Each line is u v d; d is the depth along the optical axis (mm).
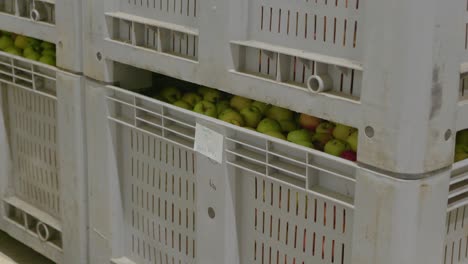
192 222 2137
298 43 1749
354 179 1636
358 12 1601
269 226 1913
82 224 2539
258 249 1963
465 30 1548
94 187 2447
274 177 1814
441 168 1573
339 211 1727
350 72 1644
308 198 1793
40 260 2932
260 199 1918
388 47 1490
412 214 1545
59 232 2695
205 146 1969
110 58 2248
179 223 2188
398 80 1485
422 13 1436
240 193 1968
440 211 1599
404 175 1526
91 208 2492
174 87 2377
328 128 1921
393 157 1528
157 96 2330
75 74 2396
